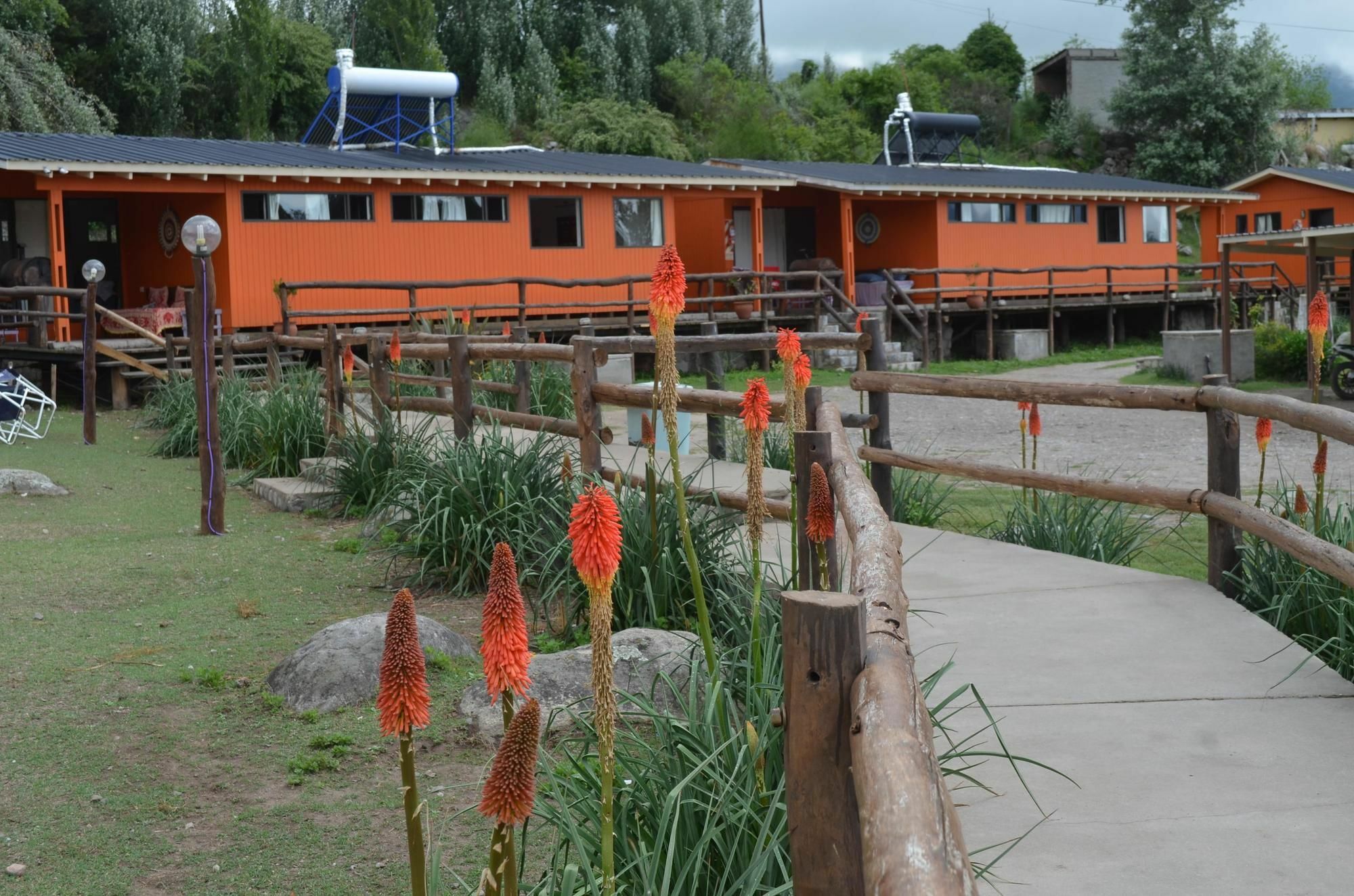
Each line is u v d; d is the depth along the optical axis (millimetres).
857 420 7445
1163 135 48562
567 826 2777
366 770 4312
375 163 20375
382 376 9648
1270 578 5250
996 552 6449
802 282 26484
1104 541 7047
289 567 7191
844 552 4859
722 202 26844
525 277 22094
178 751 4469
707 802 3014
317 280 19531
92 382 12586
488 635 1760
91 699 4961
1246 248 22969
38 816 3979
